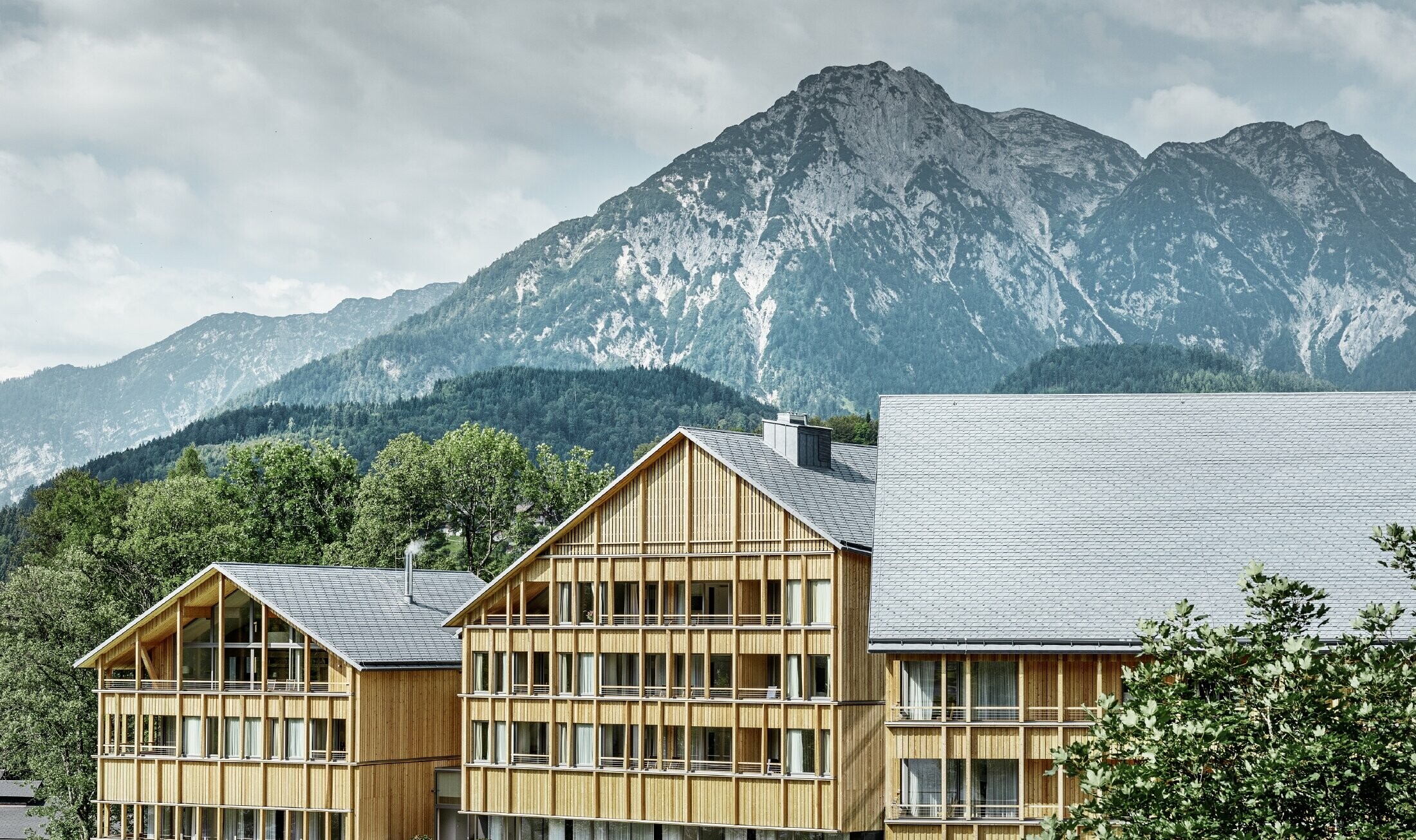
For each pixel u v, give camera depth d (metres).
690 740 60.62
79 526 130.38
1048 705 51.81
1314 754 27.36
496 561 106.69
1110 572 52.06
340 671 65.12
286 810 65.44
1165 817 29.11
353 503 111.00
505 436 109.56
